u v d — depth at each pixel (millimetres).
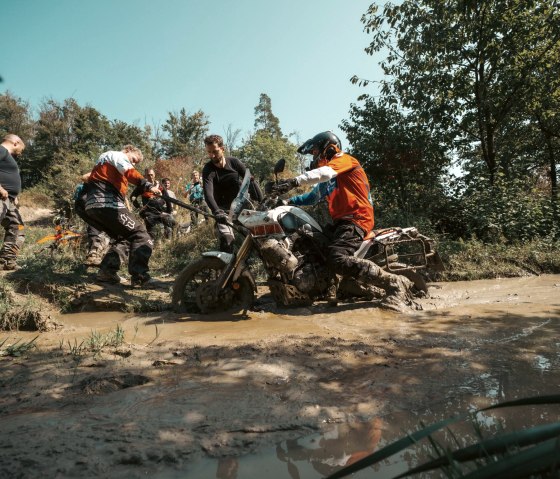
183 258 7738
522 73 10305
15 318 3840
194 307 4516
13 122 48875
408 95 10484
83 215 5195
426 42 10195
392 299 4195
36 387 2379
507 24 10062
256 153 24281
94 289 4770
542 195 9102
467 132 11266
